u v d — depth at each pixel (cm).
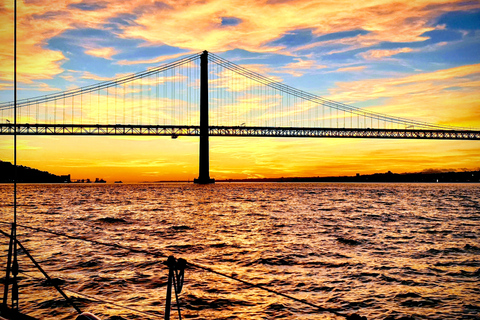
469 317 1173
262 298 1341
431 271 1730
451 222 3941
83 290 1405
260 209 5738
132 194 11344
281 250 2256
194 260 1973
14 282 761
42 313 1161
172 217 4438
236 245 2444
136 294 1373
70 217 4341
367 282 1550
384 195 11181
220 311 1219
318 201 7938
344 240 2622
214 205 6631
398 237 2823
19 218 4191
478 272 1709
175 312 1206
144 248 2323
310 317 1171
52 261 1864
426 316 1181
